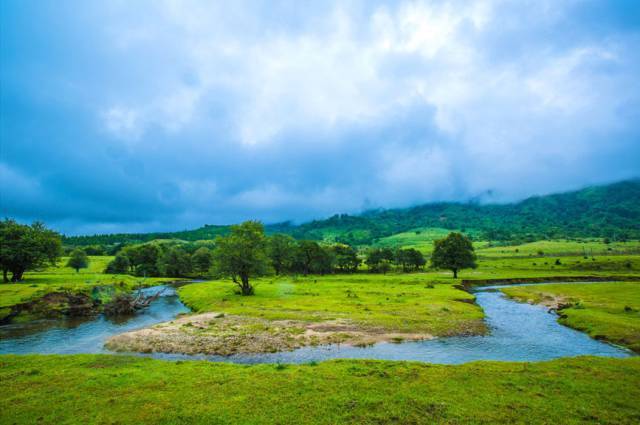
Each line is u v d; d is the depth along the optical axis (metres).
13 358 30.03
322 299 67.88
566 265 148.75
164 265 159.38
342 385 22.19
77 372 25.64
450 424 17.23
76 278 102.56
